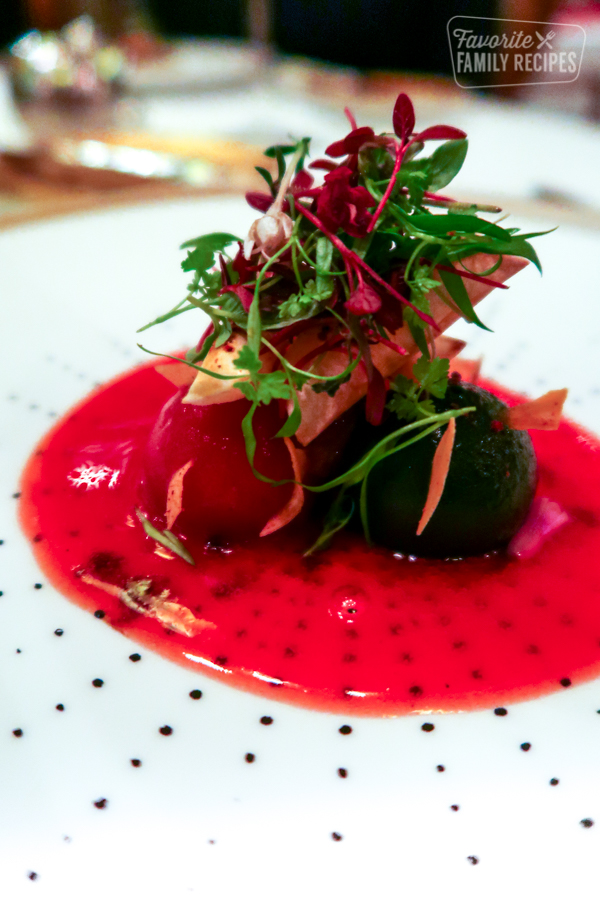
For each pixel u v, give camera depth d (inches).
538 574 7.3
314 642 6.7
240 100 17.4
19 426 8.4
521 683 6.5
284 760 6.0
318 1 24.4
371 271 6.6
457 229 6.7
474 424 7.3
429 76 19.9
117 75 16.1
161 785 5.8
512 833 5.7
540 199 12.1
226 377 6.6
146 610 6.8
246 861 5.5
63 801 5.7
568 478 8.2
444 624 6.9
